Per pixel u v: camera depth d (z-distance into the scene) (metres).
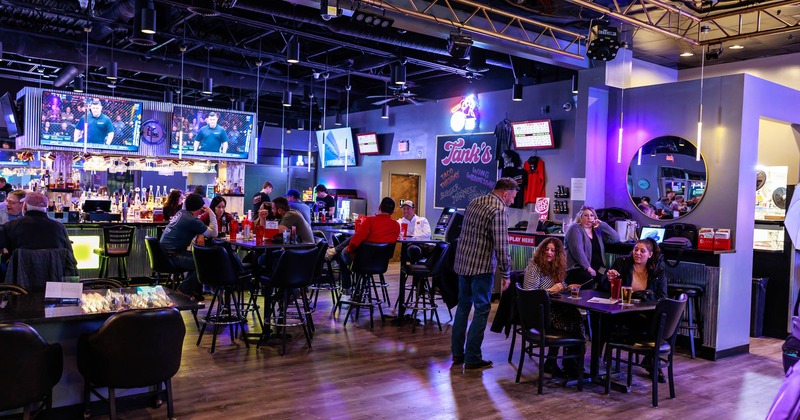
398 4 7.48
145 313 3.58
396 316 7.84
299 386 4.96
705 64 10.26
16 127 10.04
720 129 7.31
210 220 7.17
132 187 16.59
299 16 8.31
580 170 8.61
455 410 4.55
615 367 5.83
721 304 6.53
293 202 9.30
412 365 5.68
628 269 5.85
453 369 5.60
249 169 17.25
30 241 5.14
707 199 7.40
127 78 13.72
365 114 15.82
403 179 15.80
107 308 3.82
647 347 4.89
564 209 10.88
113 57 11.40
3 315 3.56
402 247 7.35
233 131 11.72
